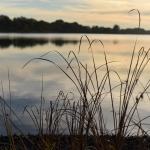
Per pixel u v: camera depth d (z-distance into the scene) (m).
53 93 13.17
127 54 36.09
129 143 4.08
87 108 2.62
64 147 3.32
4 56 39.66
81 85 2.71
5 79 18.30
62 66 25.02
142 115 7.41
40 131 2.91
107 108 8.05
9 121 2.80
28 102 11.08
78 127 2.70
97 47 51.06
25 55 41.28
